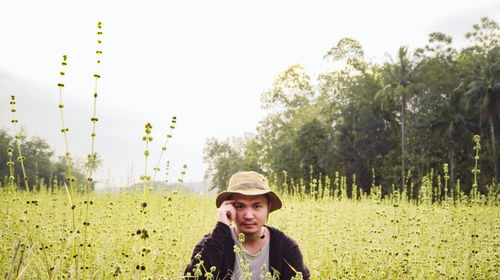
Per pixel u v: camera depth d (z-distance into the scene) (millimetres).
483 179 37344
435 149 40688
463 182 38594
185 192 7410
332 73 50062
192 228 4961
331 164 42781
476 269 4117
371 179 43156
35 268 2822
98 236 3980
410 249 4551
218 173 60844
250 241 2977
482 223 6352
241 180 3012
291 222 6086
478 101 39406
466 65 44031
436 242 4988
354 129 43250
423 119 41719
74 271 2539
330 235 5070
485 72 40188
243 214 2924
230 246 2939
